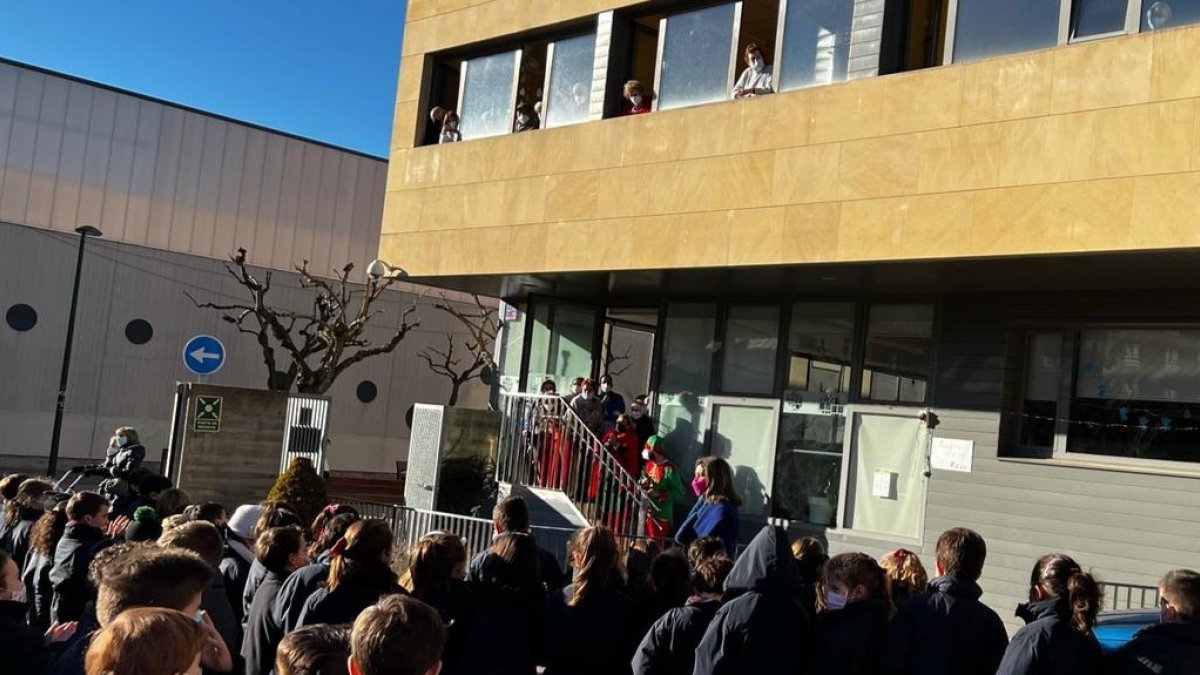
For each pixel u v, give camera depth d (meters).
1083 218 8.99
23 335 31.09
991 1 10.12
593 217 12.82
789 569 4.84
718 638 4.69
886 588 4.98
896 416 12.03
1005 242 9.42
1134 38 8.93
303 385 26.25
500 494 13.48
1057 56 9.34
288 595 4.94
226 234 37.47
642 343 16.72
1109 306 10.62
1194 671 4.33
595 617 5.08
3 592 4.28
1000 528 10.88
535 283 14.59
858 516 12.22
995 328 11.34
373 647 2.59
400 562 8.12
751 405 13.47
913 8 10.85
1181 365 10.28
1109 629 5.45
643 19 13.61
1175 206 8.52
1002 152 9.55
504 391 15.77
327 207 39.94
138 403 33.16
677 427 14.24
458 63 16.09
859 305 12.55
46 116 33.84
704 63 12.67
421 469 13.55
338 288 37.44
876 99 10.48
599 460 12.52
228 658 4.29
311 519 12.48
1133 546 9.98
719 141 11.74
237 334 35.34
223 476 15.66
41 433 31.28
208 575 3.45
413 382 38.94
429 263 14.66
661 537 11.34
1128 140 8.84
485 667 4.89
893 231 10.16
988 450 11.12
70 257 32.03
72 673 3.37
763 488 13.16
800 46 11.54
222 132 37.34
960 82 9.92
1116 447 10.58
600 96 13.38
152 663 2.39
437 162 14.90
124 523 7.63
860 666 4.75
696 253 11.73
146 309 33.41
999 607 10.77
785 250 10.96
